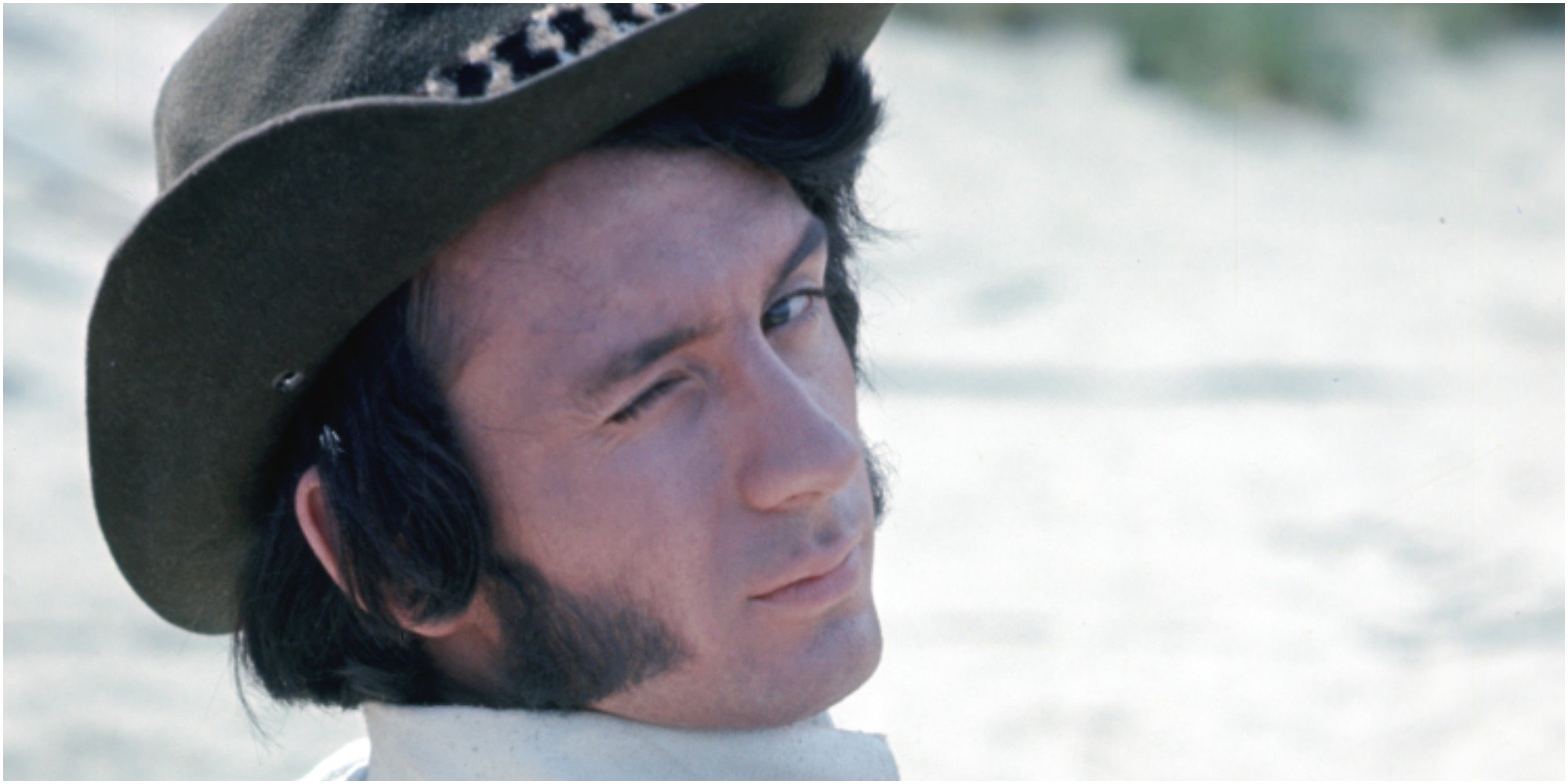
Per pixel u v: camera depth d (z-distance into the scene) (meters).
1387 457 16.72
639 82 3.30
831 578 3.60
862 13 3.77
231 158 3.31
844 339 4.31
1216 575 13.41
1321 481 15.98
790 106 3.73
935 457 16.44
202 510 4.03
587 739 3.73
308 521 3.79
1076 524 14.80
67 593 11.28
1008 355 20.16
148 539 4.17
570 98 3.22
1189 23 35.78
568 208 3.44
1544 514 14.73
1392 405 18.59
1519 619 12.27
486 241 3.46
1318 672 11.44
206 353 3.62
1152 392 18.77
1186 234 26.34
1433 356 20.84
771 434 3.47
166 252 3.47
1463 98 39.28
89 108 19.80
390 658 3.94
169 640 10.95
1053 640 12.15
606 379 3.44
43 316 15.52
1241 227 26.97
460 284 3.49
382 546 3.63
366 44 3.42
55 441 13.48
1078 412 18.14
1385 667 11.54
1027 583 13.26
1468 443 17.09
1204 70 35.47
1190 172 30.12
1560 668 11.37
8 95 19.02
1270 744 10.34
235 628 4.34
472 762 3.77
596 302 3.43
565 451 3.51
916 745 10.27
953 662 11.68
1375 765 10.03
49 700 9.73
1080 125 31.17
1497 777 9.70
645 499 3.50
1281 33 36.00
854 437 3.80
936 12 35.78
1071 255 24.41
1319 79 35.97
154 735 9.41
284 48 3.54
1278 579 13.39
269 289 3.48
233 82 3.62
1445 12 43.72
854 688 3.68
